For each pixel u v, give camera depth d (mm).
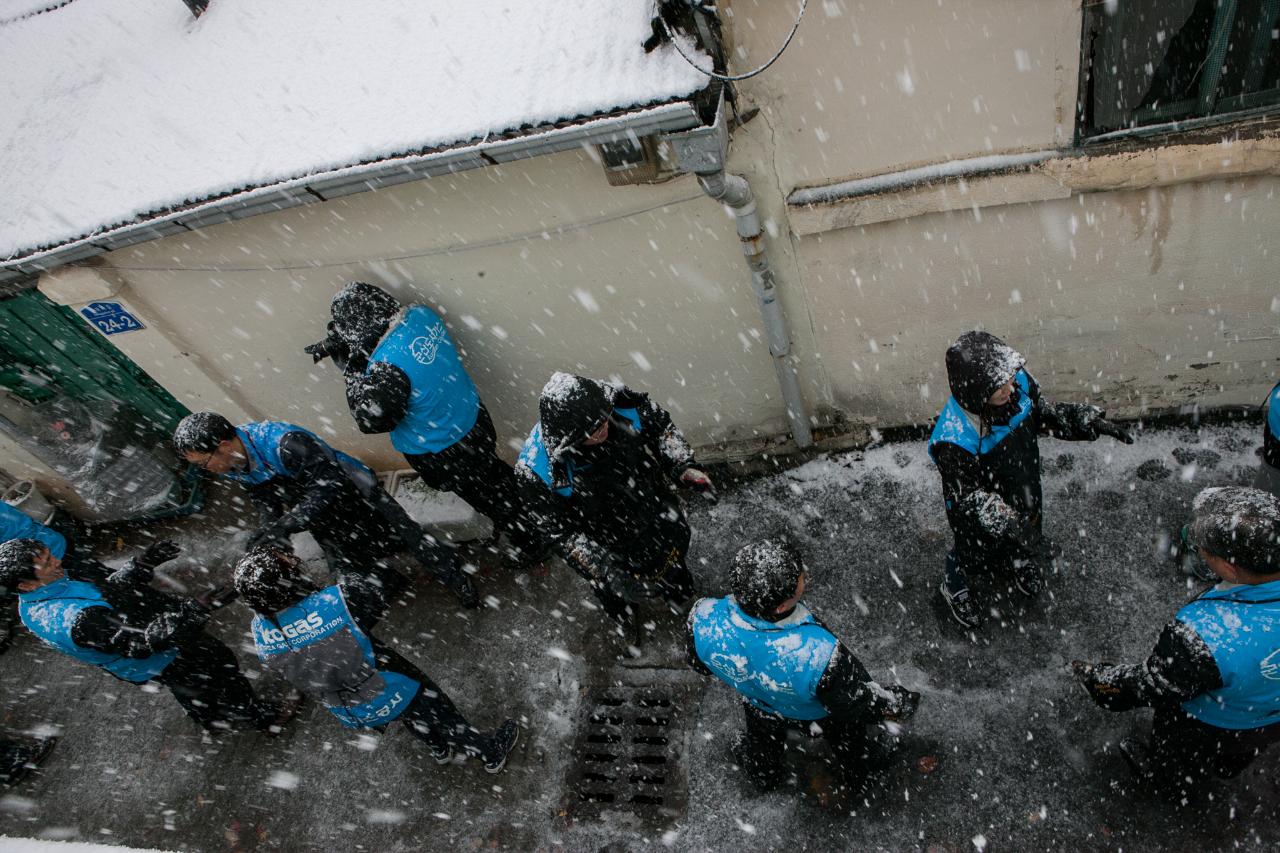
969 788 3479
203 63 4438
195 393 5309
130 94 4465
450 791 4145
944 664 3904
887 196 3641
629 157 3375
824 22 3178
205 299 4617
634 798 3871
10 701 5355
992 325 4242
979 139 3508
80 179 4113
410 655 4848
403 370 3988
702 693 4172
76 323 5562
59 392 5848
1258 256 3646
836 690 2555
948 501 3195
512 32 3602
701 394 4918
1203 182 3395
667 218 3871
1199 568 3736
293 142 3639
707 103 3164
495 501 4684
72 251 3922
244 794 4434
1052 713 3602
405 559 5449
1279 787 3174
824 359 4594
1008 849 3289
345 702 3482
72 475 5945
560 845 3799
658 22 3066
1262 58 3008
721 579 4645
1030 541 3434
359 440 5605
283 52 4188
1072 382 4512
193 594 5812
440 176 3678
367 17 4102
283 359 4996
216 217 3709
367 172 3385
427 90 3531
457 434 4277
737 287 4195
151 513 6371
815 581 4438
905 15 3105
